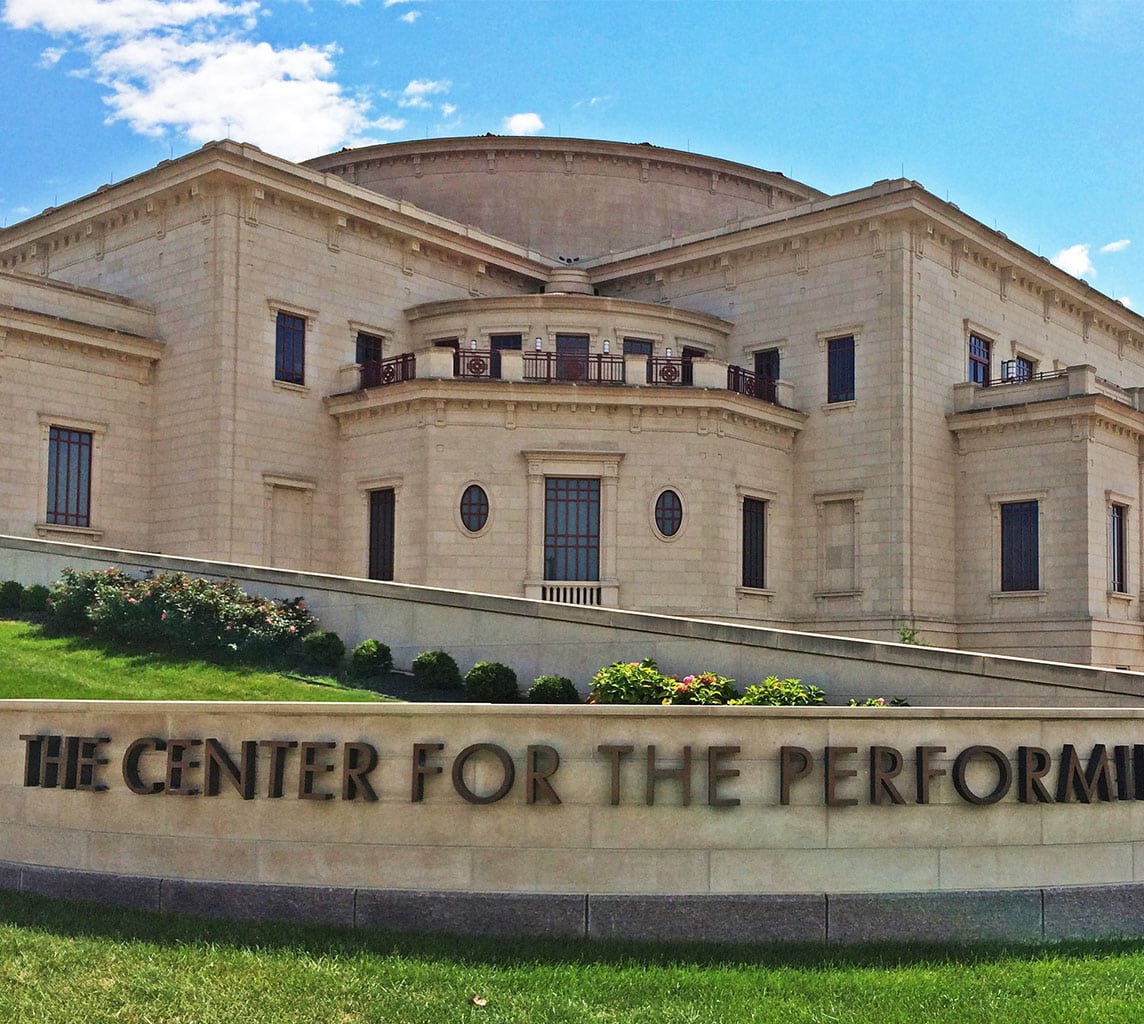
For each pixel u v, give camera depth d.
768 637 20.56
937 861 14.36
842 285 44.00
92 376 39.09
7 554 30.70
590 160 55.66
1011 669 19.22
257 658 24.52
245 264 39.78
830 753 14.31
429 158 56.12
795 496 44.19
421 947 13.12
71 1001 11.30
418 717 14.45
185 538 39.09
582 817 14.11
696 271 48.50
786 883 14.09
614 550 39.06
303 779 14.45
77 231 44.22
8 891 15.38
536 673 22.27
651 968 12.57
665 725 14.27
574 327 44.28
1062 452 41.31
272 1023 10.88
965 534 43.44
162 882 14.60
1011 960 13.15
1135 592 43.06
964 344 45.16
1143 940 14.21
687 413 39.91
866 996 11.84
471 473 38.94
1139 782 15.32
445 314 44.88
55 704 15.73
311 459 41.31
